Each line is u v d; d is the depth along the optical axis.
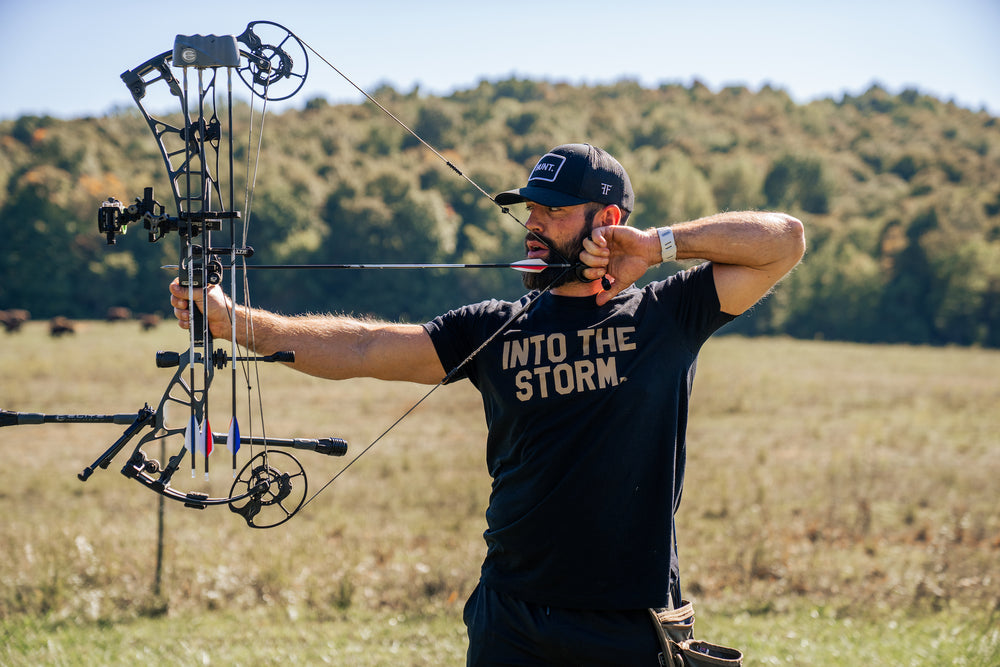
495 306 2.57
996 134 154.12
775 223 2.38
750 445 14.46
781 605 6.31
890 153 135.88
